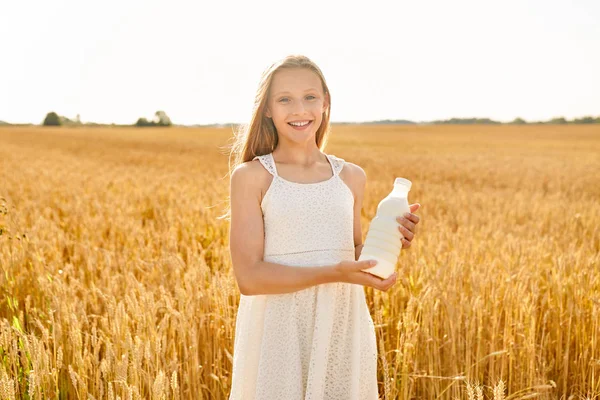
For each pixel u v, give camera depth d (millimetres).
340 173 2439
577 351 3789
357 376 2250
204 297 3779
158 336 3133
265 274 2127
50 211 8547
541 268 4898
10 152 32250
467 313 3553
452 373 3467
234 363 2348
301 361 2246
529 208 10508
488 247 5762
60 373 3225
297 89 2264
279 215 2211
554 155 34000
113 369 2797
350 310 2309
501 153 36062
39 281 4090
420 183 16359
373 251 2203
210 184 14281
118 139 53688
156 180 14984
